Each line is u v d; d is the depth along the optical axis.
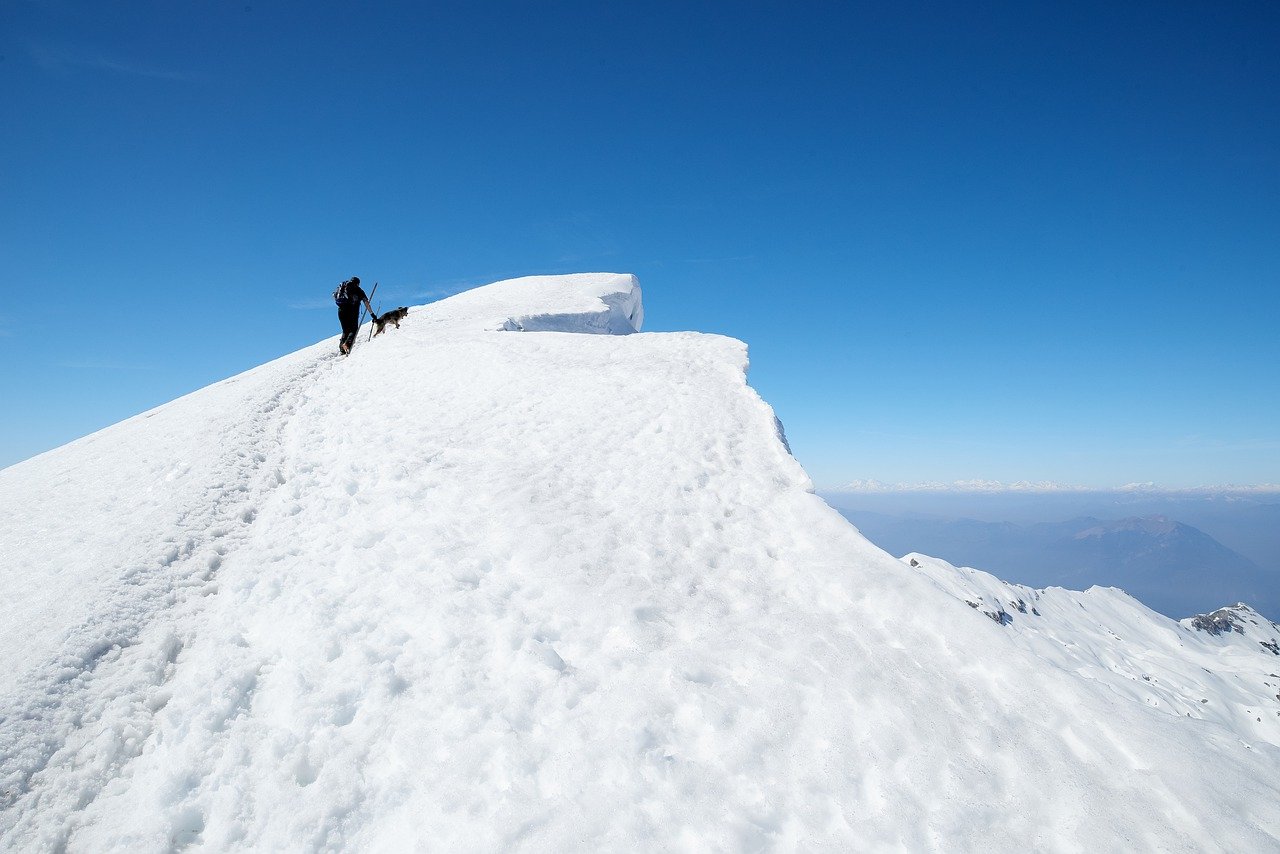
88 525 9.42
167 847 3.88
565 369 13.34
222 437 11.94
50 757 4.56
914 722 4.53
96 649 5.74
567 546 6.93
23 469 16.73
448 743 4.48
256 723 4.83
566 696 4.85
